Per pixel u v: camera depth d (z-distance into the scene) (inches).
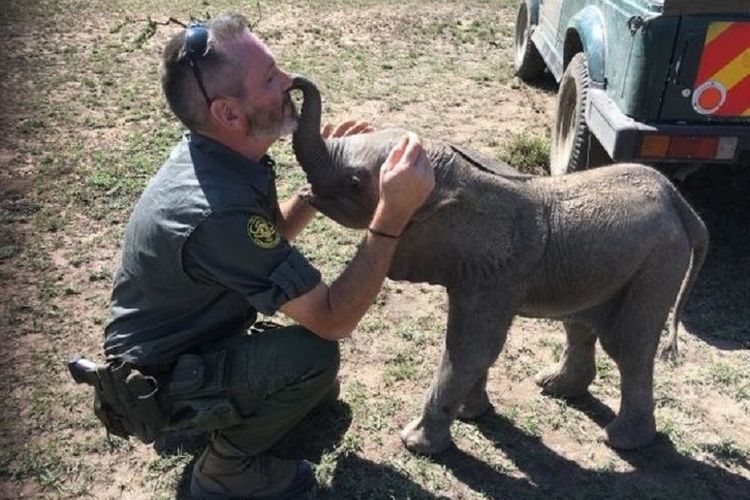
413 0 446.6
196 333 110.5
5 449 129.3
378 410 140.3
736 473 130.1
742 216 212.4
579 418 141.0
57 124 259.8
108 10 409.7
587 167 204.2
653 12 163.6
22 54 334.3
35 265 179.9
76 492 121.6
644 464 130.9
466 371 121.3
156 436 112.8
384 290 177.6
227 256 99.7
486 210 112.9
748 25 160.1
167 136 251.1
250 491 118.8
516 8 432.5
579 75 201.9
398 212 102.1
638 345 124.9
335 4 432.8
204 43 96.9
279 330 112.6
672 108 167.8
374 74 316.8
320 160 109.6
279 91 102.1
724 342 163.8
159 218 101.3
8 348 153.6
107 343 113.8
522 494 123.8
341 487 123.8
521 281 117.0
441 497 122.5
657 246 119.0
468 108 285.1
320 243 192.9
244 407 111.0
